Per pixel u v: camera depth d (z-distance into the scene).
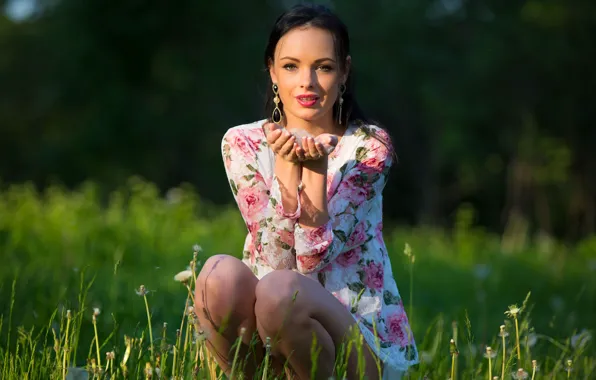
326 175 3.21
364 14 38.97
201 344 3.17
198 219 10.88
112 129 33.31
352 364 3.15
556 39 34.44
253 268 3.43
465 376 3.52
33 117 39.72
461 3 38.44
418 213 40.34
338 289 3.33
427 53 37.44
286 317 3.04
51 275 6.40
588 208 38.16
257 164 3.43
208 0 34.22
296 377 3.23
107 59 33.59
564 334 5.80
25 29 39.47
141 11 33.69
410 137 40.00
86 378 2.98
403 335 3.39
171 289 5.94
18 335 4.08
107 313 4.73
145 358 3.45
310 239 3.19
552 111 36.41
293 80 3.34
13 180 40.41
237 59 35.41
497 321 6.33
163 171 36.44
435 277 9.14
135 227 9.05
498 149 37.81
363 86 38.25
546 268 10.67
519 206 37.84
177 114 35.50
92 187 10.70
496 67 34.94
